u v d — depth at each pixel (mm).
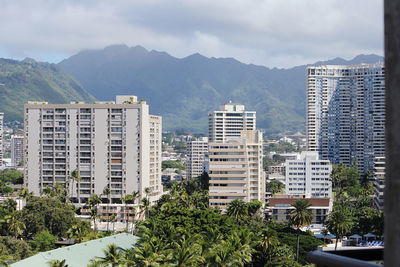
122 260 96812
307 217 174750
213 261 103875
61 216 180500
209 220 149625
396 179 5559
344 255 9344
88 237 162000
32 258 111500
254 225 185250
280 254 143375
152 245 103938
